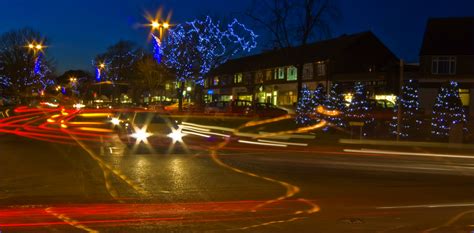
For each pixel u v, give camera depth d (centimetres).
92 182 1172
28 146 2005
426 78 4806
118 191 1064
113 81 10100
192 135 2895
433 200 1009
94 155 1717
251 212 880
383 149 2272
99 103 9769
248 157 1772
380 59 5838
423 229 770
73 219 816
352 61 5703
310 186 1165
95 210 885
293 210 901
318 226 783
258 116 4559
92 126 3538
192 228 764
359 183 1222
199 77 5694
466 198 1034
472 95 4666
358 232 747
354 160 1766
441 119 2836
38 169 1371
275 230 756
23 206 914
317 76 5816
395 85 4791
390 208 926
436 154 2073
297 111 3644
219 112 5025
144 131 2152
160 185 1144
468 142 2667
